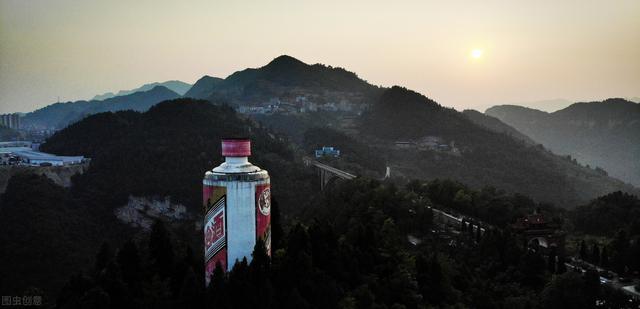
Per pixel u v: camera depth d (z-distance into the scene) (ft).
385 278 257.55
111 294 202.69
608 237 469.98
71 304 203.10
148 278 224.74
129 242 225.97
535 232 429.79
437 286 270.87
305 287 216.54
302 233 232.53
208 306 195.31
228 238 200.44
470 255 363.97
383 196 460.96
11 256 544.62
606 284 326.03
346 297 225.76
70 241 595.88
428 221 434.71
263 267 203.21
